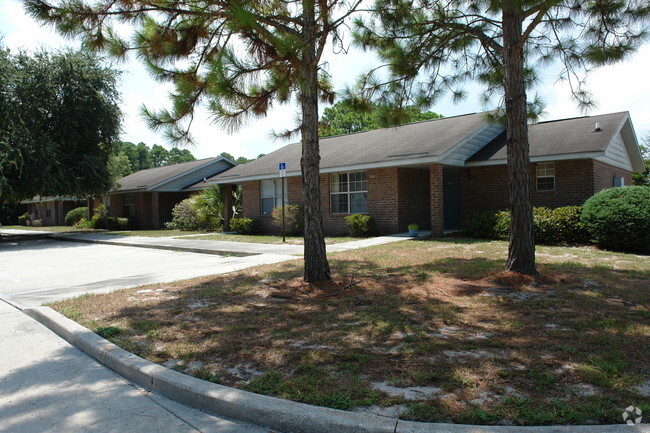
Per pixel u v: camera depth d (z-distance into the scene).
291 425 2.88
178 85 5.94
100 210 30.64
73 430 2.98
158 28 6.06
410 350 3.99
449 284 6.68
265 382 3.43
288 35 5.28
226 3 5.44
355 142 18.77
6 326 5.66
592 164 13.50
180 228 24.69
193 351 4.20
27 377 3.95
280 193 19.20
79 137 21.17
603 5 6.43
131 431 2.96
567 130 15.03
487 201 15.78
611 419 2.70
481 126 15.47
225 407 3.15
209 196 22.48
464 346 4.04
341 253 10.73
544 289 6.18
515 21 6.67
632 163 19.45
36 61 20.05
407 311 5.30
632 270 7.58
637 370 3.41
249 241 15.98
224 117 5.96
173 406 3.35
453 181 17.05
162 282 8.04
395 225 15.13
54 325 5.41
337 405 3.00
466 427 2.61
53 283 8.87
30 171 19.00
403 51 8.12
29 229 32.69
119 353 4.19
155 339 4.64
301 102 6.75
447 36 7.97
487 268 7.87
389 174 15.23
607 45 6.88
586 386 3.17
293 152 21.36
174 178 26.89
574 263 8.34
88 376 3.96
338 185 16.80
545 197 14.47
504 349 3.95
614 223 10.17
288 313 5.40
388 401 3.02
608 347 3.88
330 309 5.53
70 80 20.23
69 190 20.67
